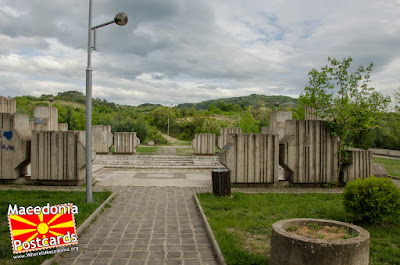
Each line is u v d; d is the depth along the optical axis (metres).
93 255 5.06
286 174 12.34
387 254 5.17
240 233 6.15
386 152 30.98
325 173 11.99
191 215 7.53
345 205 7.16
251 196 9.61
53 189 10.50
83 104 78.00
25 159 11.43
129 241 5.72
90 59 8.58
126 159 19.89
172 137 54.25
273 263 4.22
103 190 10.20
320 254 3.74
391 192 6.79
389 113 31.84
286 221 4.76
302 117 23.56
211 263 4.81
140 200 9.01
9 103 20.00
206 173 15.38
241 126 33.53
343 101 11.58
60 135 11.27
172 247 5.46
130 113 67.50
